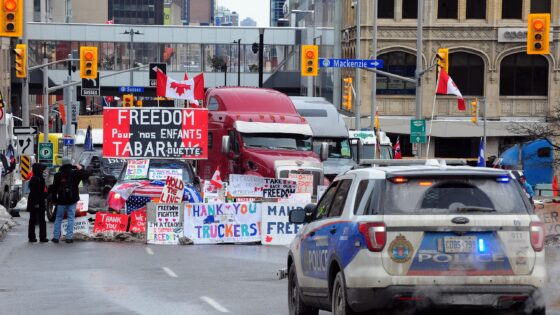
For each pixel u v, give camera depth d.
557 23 126.62
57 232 49.09
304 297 24.44
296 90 194.50
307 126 67.94
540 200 52.72
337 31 147.38
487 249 20.20
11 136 84.88
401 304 20.09
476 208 20.30
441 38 127.56
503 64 128.38
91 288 31.78
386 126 128.75
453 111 128.50
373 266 20.08
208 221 50.19
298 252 24.77
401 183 20.47
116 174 70.12
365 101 129.12
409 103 129.25
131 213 51.25
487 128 127.19
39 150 93.31
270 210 50.69
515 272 20.22
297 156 66.06
